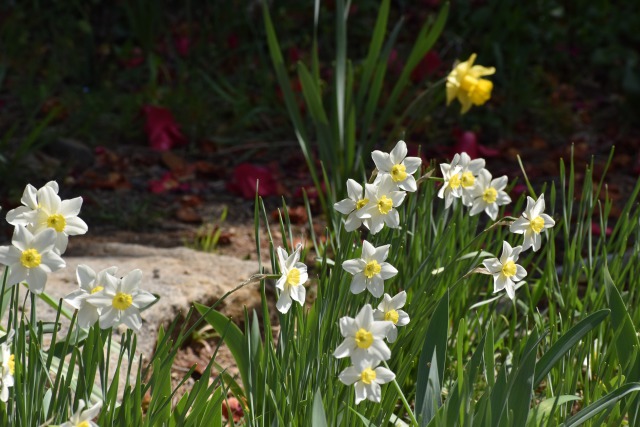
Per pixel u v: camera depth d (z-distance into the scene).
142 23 6.83
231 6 7.14
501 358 2.67
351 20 7.39
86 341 1.61
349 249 1.87
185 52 6.77
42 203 1.50
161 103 6.00
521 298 3.11
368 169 3.88
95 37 7.18
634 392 1.87
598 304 2.48
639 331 2.40
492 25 7.19
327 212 3.77
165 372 1.66
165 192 4.96
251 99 6.21
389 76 6.46
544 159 5.60
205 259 3.58
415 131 5.93
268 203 4.86
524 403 1.67
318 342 1.80
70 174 5.04
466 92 3.39
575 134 6.09
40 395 1.62
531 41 7.14
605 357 2.24
